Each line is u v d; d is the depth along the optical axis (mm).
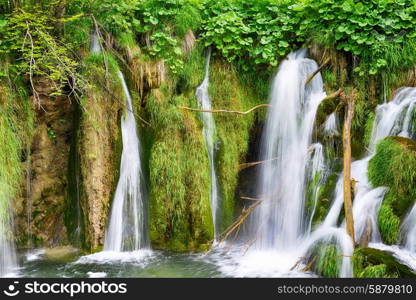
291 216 6086
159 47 6617
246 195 6941
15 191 5836
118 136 6188
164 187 6188
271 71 7145
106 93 6098
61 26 6184
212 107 6902
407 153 5188
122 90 6234
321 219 5547
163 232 6188
